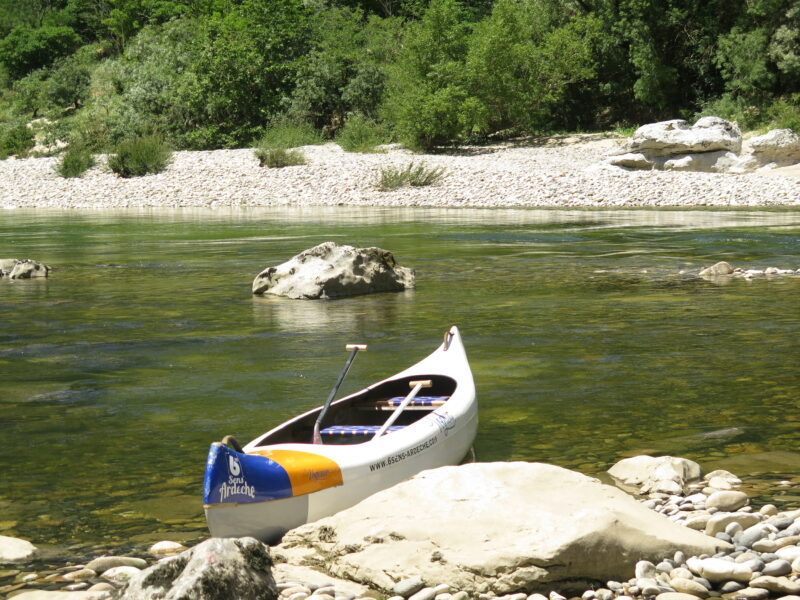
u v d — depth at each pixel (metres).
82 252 17.58
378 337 9.02
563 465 5.21
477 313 10.27
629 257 15.25
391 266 12.51
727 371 7.35
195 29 47.75
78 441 5.79
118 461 5.39
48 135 46.09
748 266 13.93
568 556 3.67
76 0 82.06
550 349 8.29
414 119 37.03
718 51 40.41
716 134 30.27
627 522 3.89
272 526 4.14
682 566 3.77
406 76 39.03
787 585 3.54
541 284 12.42
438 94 36.94
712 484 4.78
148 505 4.70
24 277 13.99
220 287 12.80
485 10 53.44
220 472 3.96
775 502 4.50
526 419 6.14
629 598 3.54
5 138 47.12
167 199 31.27
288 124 41.53
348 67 43.22
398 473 4.66
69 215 27.59
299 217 24.67
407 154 36.75
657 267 13.99
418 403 5.63
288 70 43.41
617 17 42.84
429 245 17.45
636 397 6.62
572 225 20.98
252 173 33.81
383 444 4.68
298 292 11.72
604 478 4.97
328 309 10.77
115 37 74.62
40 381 7.41
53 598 3.53
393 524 3.96
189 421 6.21
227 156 37.94
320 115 43.34
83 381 7.39
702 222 21.05
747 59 39.12
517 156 35.47
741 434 5.70
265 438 4.71
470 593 3.60
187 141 41.94
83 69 58.09
